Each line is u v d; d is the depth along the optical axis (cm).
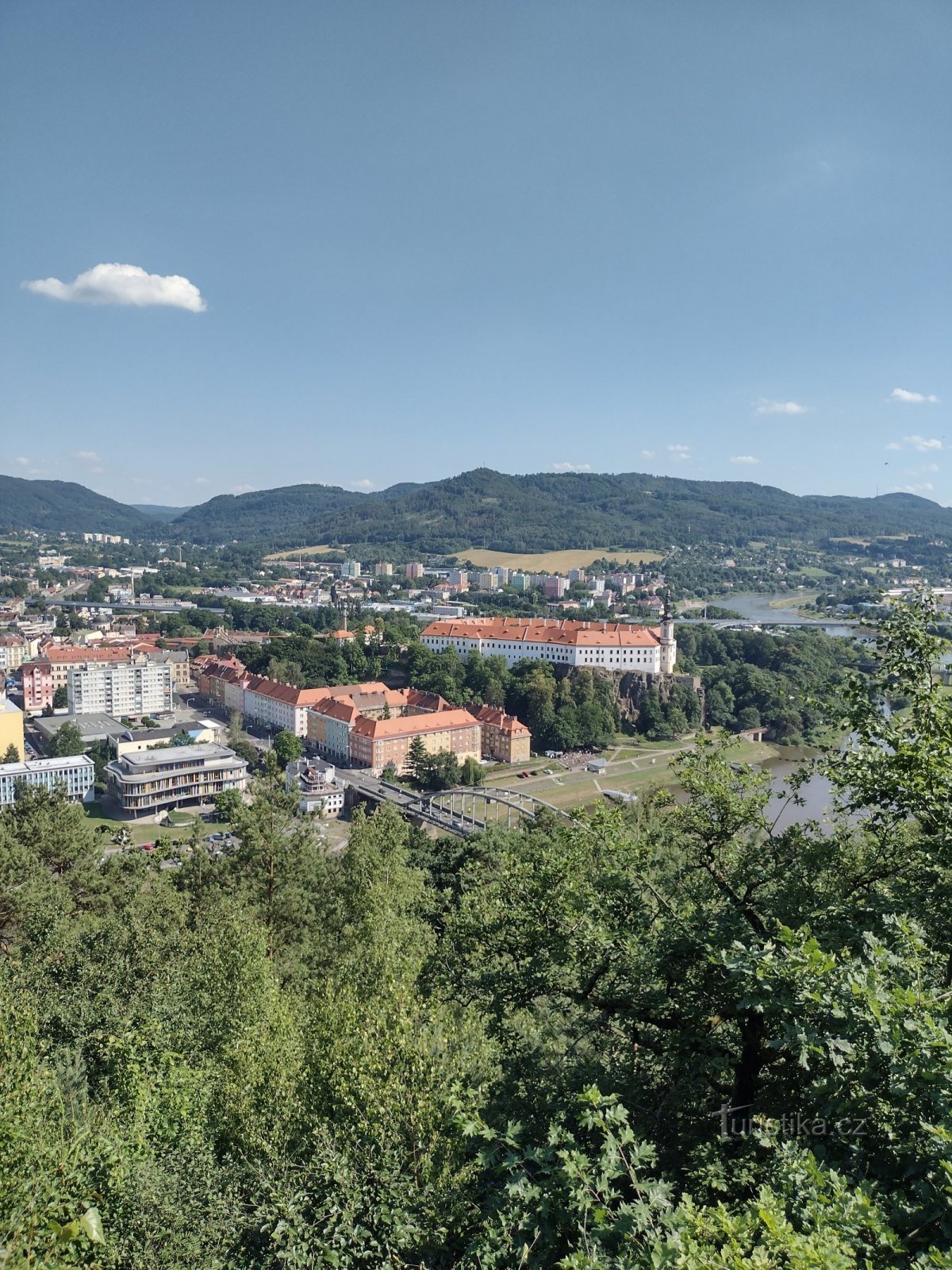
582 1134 1977
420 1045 2525
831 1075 1516
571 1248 1492
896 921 1733
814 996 1482
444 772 17750
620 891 2328
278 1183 2191
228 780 16900
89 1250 1909
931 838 2177
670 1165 1922
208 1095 2984
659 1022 2155
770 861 2412
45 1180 1969
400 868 6594
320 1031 3153
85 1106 2855
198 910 6038
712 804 2525
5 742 17438
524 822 9475
